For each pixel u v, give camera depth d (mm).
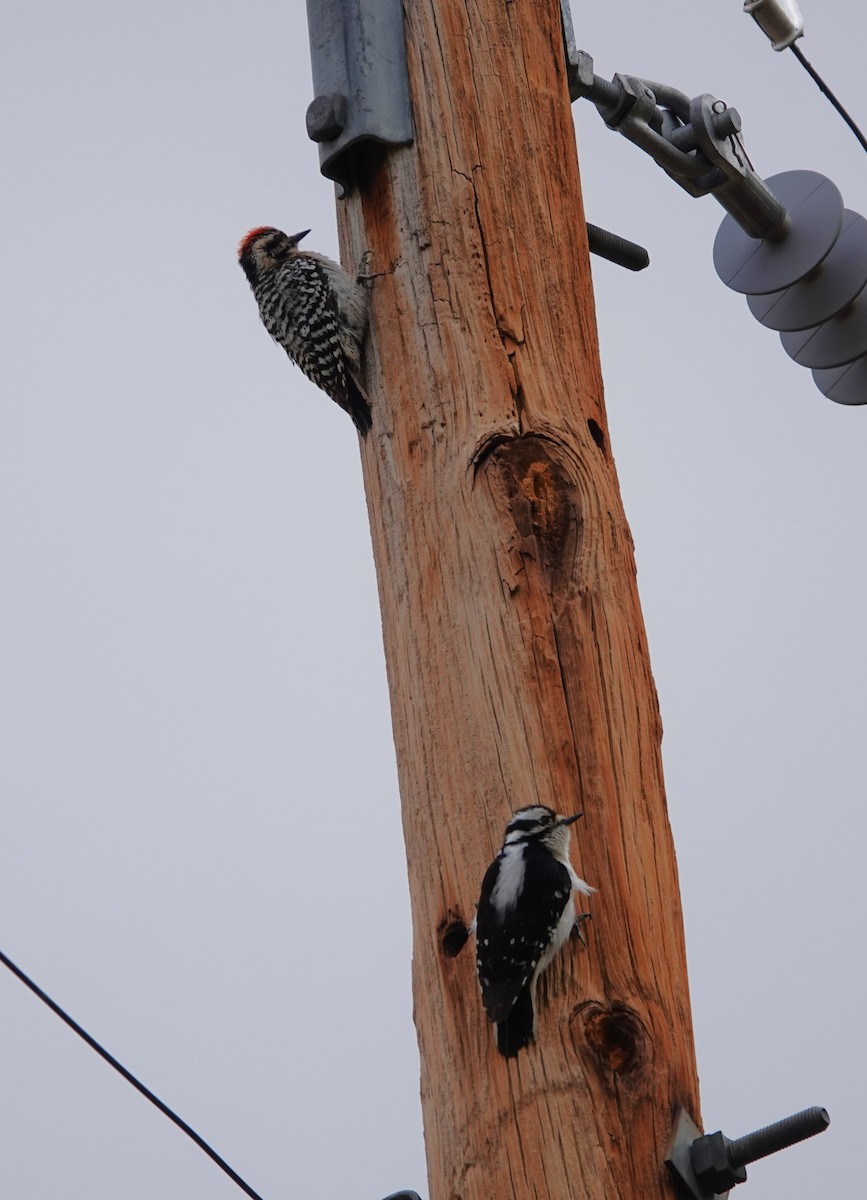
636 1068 8492
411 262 10156
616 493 9781
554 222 10273
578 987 8609
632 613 9484
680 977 8898
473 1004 8719
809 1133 8203
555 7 10930
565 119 10664
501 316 9891
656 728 9398
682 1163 8258
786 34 11969
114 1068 8773
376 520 9930
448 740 9141
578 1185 8164
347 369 10250
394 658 9586
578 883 8750
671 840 9250
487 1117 8477
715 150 11977
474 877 8898
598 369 10195
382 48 10469
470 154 10250
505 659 9141
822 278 13086
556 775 8945
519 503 9445
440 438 9711
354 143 10383
